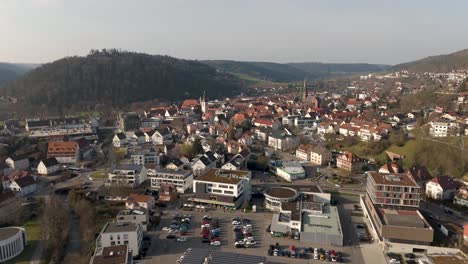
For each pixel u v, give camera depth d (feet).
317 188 609.42
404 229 419.74
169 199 572.92
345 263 396.57
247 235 456.45
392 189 484.33
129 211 484.33
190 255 372.17
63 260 406.41
